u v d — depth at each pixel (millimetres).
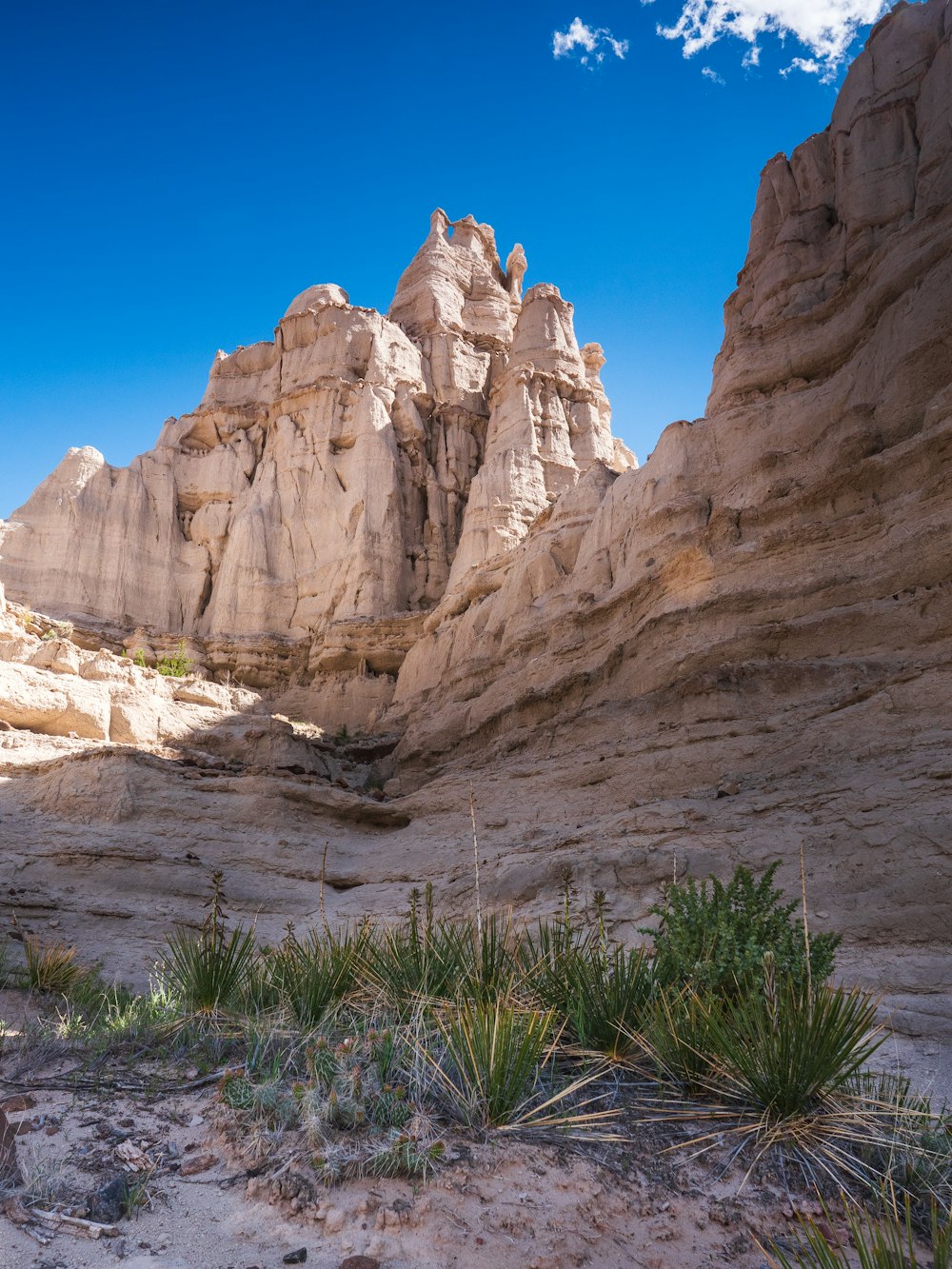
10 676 22938
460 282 48125
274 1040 5859
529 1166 4375
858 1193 4387
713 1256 3820
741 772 15016
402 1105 4637
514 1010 5715
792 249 24141
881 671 14938
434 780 23625
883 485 17172
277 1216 3861
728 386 23062
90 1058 6113
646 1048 5707
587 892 13391
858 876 11211
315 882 18203
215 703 28062
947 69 21359
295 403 40625
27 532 37000
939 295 17953
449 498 39188
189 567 38750
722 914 6363
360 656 33312
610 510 24281
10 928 13836
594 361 45469
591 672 20906
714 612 18297
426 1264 3549
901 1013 8906
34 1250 3494
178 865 17109
